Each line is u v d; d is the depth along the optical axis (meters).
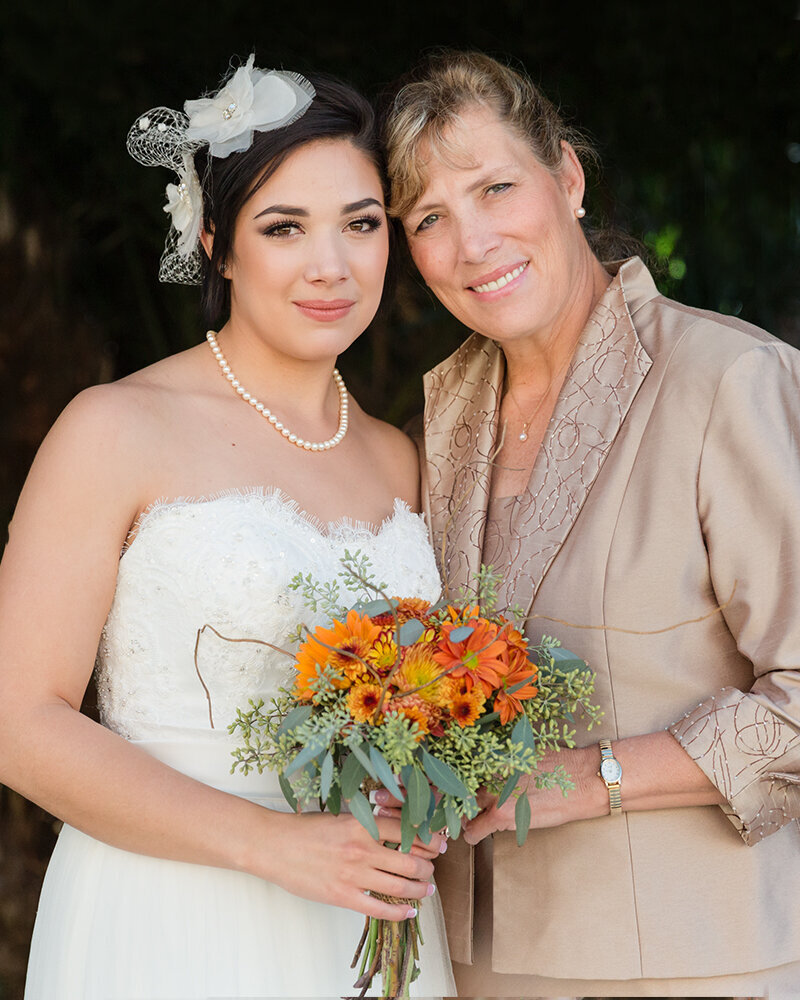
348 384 4.48
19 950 3.81
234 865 2.14
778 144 4.14
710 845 2.29
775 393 2.28
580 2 3.88
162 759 2.28
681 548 2.29
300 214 2.39
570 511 2.40
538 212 2.49
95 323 4.17
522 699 2.10
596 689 2.33
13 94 3.86
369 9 3.89
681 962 2.25
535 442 2.63
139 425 2.32
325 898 2.12
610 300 2.51
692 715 2.25
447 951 2.47
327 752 2.00
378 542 2.47
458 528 2.59
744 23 3.90
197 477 2.35
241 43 3.87
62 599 2.21
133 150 2.56
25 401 3.99
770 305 4.27
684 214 4.17
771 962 2.25
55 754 2.16
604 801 2.26
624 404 2.40
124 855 2.27
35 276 4.00
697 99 4.03
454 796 2.02
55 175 4.03
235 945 2.22
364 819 1.96
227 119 2.39
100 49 3.79
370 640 2.03
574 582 2.36
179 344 4.24
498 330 2.55
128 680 2.30
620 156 4.06
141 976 2.20
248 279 2.45
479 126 2.47
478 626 2.07
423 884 2.16
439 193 2.50
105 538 2.26
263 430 2.52
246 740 2.13
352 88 2.47
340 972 2.29
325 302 2.43
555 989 2.44
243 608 2.24
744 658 2.33
